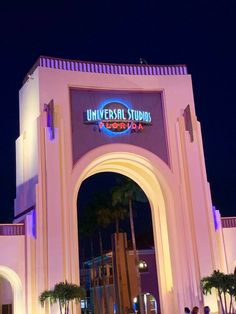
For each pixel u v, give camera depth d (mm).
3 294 34406
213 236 34219
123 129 35688
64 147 33781
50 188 32438
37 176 32906
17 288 31250
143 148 35688
